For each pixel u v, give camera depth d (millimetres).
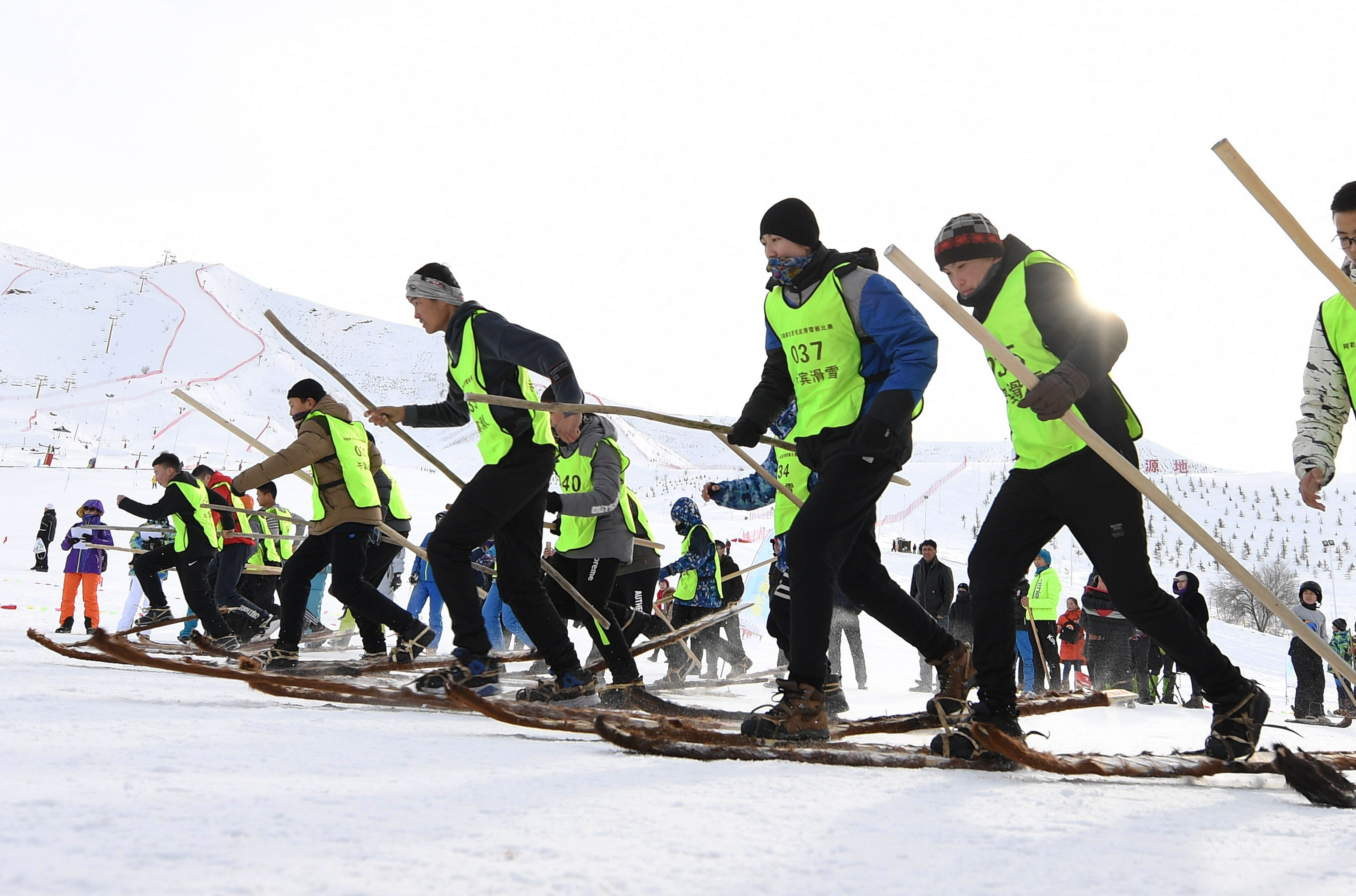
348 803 1484
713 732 2404
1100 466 2473
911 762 2215
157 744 2051
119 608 11406
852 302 2789
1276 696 10945
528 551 3744
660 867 1203
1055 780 2148
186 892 1016
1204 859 1402
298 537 6066
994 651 2461
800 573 2609
